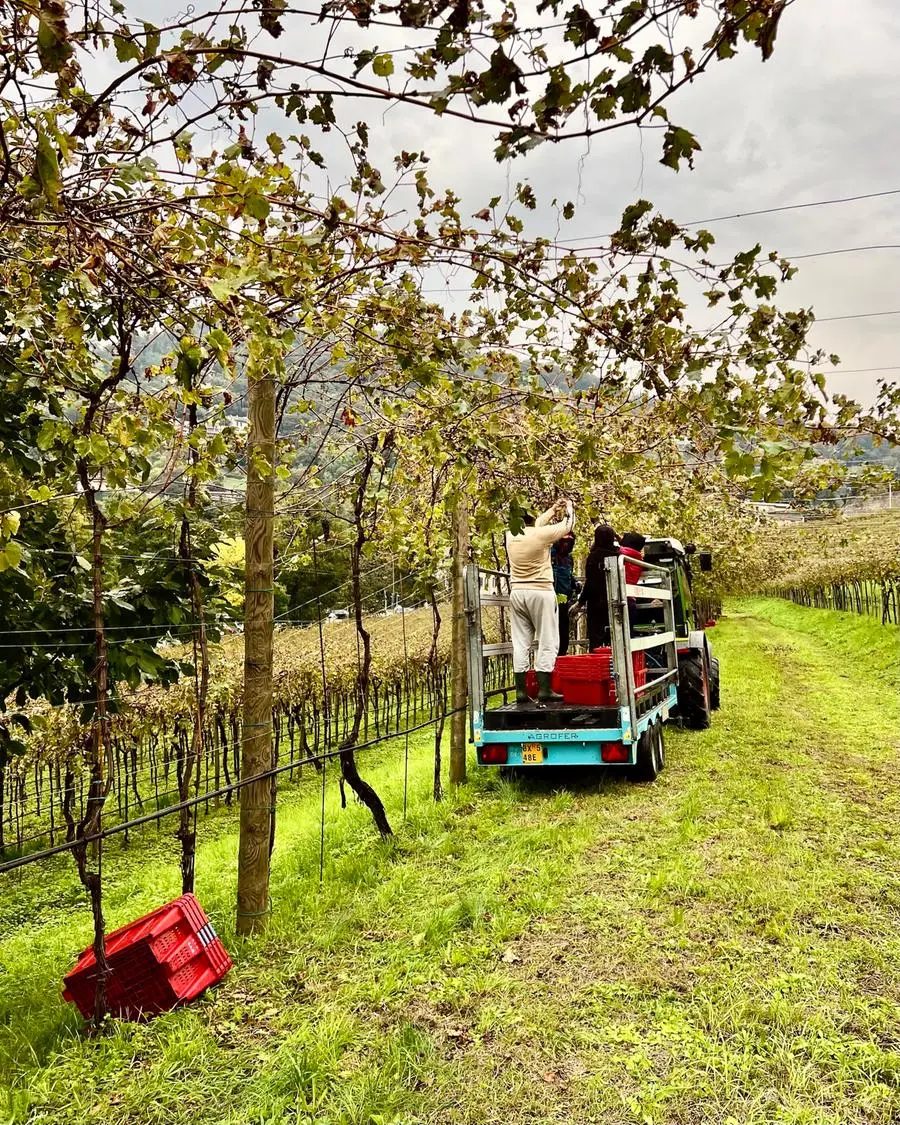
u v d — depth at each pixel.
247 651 5.42
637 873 5.70
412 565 9.52
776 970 4.15
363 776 11.48
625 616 7.97
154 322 3.57
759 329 2.99
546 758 8.22
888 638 19.72
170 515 5.36
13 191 2.40
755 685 15.82
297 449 6.96
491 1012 3.94
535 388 4.71
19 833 9.77
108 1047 3.93
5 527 2.67
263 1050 3.84
